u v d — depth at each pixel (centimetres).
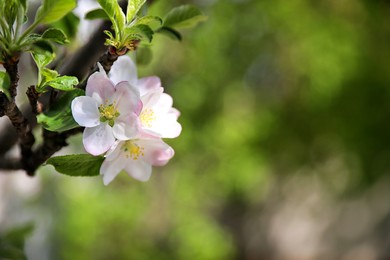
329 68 1191
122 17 165
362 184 1325
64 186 1122
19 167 203
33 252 989
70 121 169
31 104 168
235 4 1231
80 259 1085
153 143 171
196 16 205
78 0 233
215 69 1257
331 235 1559
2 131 232
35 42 158
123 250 1167
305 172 1386
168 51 1180
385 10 1180
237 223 1667
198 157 1312
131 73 190
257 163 1294
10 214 810
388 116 1230
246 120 1287
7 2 156
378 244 1469
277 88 1298
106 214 1150
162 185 1298
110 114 163
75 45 217
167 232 1259
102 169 171
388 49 1198
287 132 1293
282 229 1638
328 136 1280
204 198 1355
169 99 177
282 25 1226
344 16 1196
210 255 1191
